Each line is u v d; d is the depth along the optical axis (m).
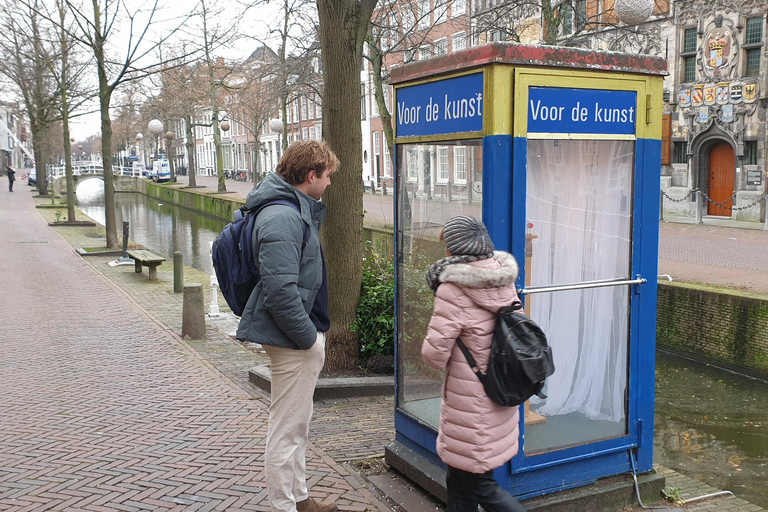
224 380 6.07
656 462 6.66
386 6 15.61
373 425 5.01
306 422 3.13
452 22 19.27
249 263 2.95
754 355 9.18
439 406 3.78
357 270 6.30
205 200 35.56
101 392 5.72
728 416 8.02
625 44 21.77
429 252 3.82
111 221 17.33
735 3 19.27
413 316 3.99
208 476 3.93
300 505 3.25
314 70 17.41
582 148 3.58
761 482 6.14
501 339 2.71
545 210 3.53
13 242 18.66
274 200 2.93
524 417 3.44
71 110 24.59
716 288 10.01
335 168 3.08
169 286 12.58
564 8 15.12
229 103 35.25
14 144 86.69
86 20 15.65
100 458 4.23
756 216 18.73
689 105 20.83
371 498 3.66
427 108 3.69
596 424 3.74
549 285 3.56
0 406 5.34
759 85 18.75
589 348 3.71
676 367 10.09
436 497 3.63
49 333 8.19
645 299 3.78
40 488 3.78
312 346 3.03
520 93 3.24
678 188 21.23
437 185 3.71
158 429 4.77
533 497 3.51
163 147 77.06
